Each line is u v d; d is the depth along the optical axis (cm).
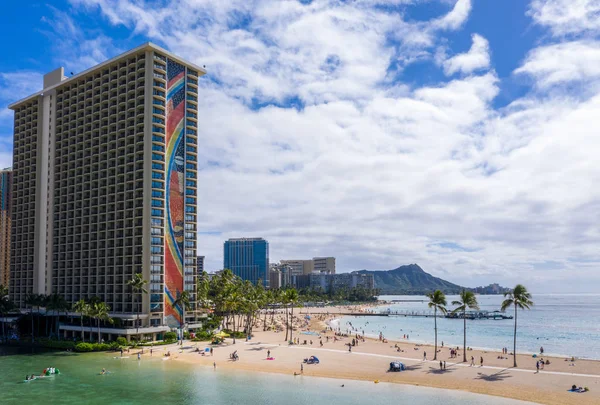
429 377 8512
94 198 15688
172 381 8525
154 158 14688
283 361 10256
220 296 16812
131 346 12488
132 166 15000
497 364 9781
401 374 8800
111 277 14625
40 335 15438
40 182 17538
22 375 9294
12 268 18038
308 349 12081
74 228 15900
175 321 14388
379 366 9588
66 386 8256
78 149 16612
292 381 8412
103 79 16525
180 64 15888
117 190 15050
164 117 15000
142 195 14450
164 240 14438
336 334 17000
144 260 13900
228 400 7194
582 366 9512
